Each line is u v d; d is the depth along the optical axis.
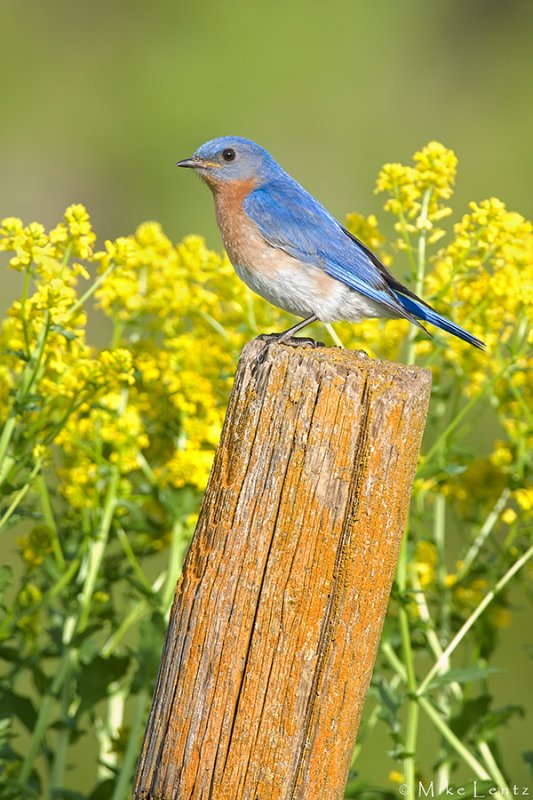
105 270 11.54
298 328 11.91
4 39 34.94
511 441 12.63
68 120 34.38
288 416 7.83
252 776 7.73
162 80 35.06
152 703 8.04
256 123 34.84
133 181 34.09
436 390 12.66
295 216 11.90
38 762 14.90
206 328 12.88
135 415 11.58
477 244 11.62
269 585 7.77
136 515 11.38
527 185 34.19
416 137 35.19
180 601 7.94
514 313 12.05
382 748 15.29
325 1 35.81
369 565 7.83
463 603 12.39
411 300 11.60
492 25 37.56
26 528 17.80
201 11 35.75
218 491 7.95
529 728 16.41
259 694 7.75
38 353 10.54
